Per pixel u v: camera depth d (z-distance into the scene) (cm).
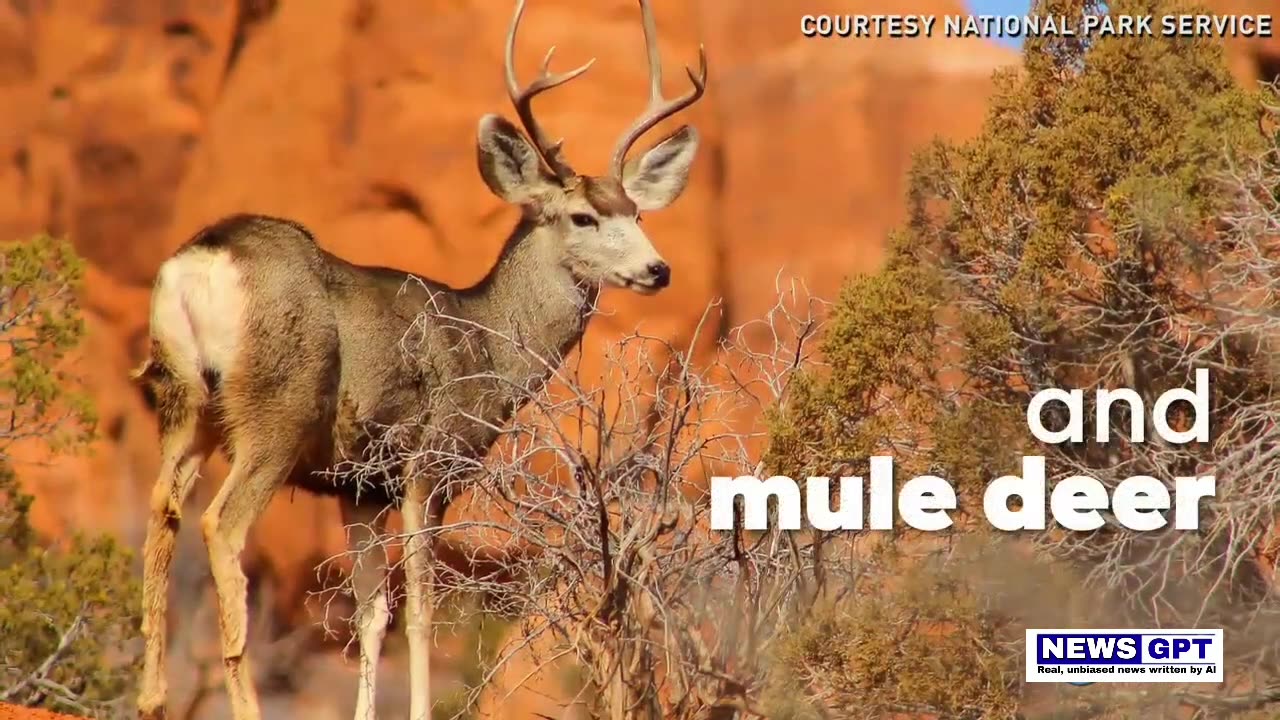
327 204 3300
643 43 3300
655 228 3173
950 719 1249
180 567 2822
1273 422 1332
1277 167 1397
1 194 3494
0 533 2052
